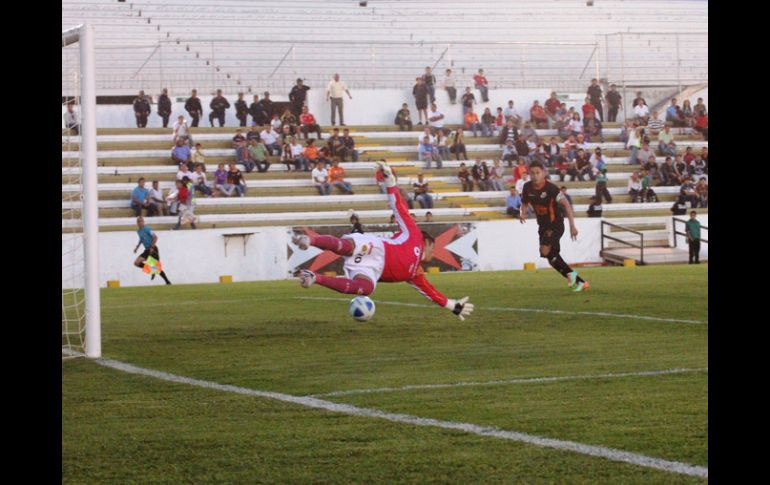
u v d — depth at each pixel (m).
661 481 4.97
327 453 5.80
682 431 6.11
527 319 13.74
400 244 10.02
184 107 36.53
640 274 23.36
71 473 5.54
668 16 45.56
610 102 39.47
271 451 5.90
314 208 33.06
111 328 13.95
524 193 17.91
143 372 9.50
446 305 10.34
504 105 39.31
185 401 7.79
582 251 30.94
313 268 28.64
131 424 6.87
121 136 33.94
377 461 5.57
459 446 5.87
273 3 40.88
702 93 42.44
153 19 39.38
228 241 28.12
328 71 40.41
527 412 6.87
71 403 7.77
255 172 33.50
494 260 29.78
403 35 42.09
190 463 5.68
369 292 9.75
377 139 36.62
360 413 7.03
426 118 36.81
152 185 31.67
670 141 37.84
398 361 9.88
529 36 43.59
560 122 37.91
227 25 40.09
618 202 35.62
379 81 40.94
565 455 5.55
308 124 35.25
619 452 5.59
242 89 38.91
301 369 9.47
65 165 15.74
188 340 12.27
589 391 7.71
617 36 44.34
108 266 26.95
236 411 7.27
